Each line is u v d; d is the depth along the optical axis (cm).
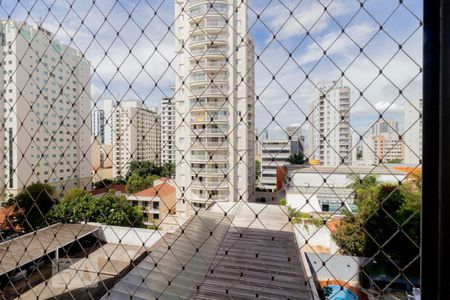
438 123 79
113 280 304
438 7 79
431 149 80
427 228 81
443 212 77
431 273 80
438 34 79
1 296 200
